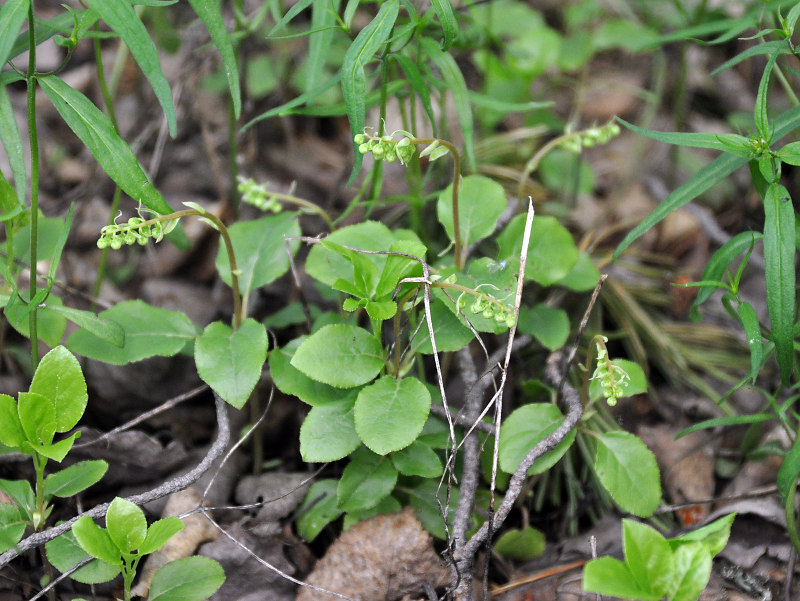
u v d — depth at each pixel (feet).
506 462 2.20
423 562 2.20
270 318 2.47
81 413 2.10
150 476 2.32
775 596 2.20
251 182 2.37
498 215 2.33
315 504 2.27
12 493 2.13
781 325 2.07
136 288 2.63
